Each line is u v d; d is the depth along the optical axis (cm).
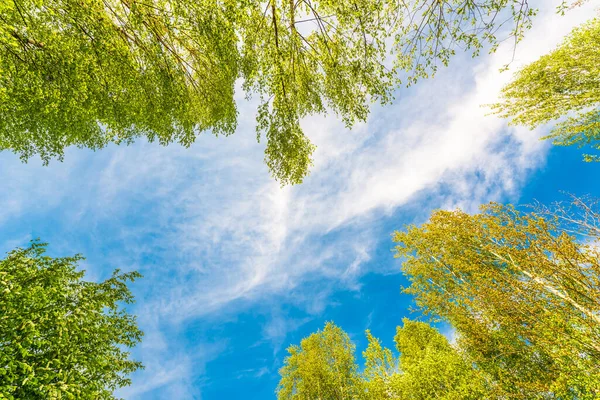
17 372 473
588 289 732
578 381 722
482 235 1058
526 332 838
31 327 494
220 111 1250
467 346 1112
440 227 1241
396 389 1230
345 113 815
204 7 675
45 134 1064
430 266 1283
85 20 631
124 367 755
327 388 1788
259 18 642
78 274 763
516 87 1198
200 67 1117
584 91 1012
